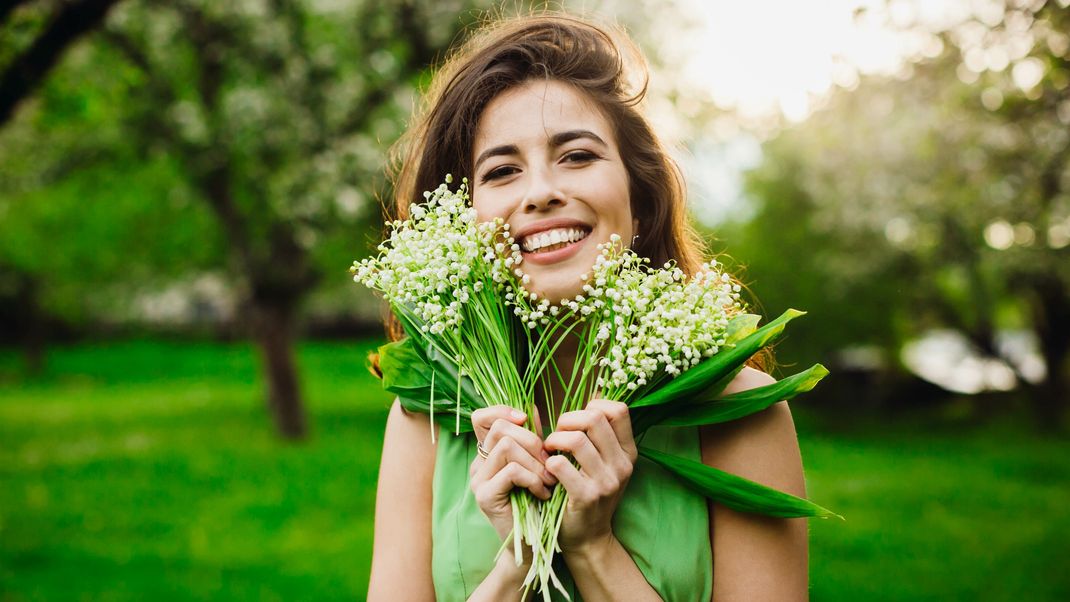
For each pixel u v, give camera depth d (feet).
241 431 51.65
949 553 24.20
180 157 37.65
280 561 23.67
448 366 5.52
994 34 13.93
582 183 5.24
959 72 19.26
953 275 52.34
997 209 39.14
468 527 5.32
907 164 42.22
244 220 43.39
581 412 4.84
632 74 6.18
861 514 29.66
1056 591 20.33
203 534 27.12
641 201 6.08
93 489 35.14
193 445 46.78
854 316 51.83
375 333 134.72
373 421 55.31
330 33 34.24
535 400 5.76
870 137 41.55
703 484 5.03
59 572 22.77
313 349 119.55
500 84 5.59
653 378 5.21
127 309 122.11
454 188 5.91
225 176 39.27
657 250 6.12
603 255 5.03
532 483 4.83
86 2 17.03
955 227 44.70
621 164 5.52
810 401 59.72
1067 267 43.42
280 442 47.14
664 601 4.99
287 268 44.98
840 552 24.32
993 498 32.65
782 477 5.23
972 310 54.24
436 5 33.30
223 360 108.47
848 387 58.75
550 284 5.19
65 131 37.91
